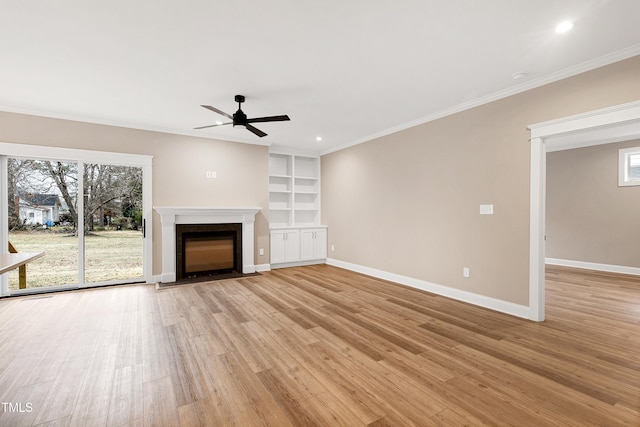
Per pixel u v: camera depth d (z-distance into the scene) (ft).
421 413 5.82
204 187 17.66
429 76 10.41
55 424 5.50
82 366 7.57
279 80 10.71
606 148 19.30
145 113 14.12
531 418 5.66
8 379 6.98
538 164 10.50
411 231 15.52
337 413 5.83
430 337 9.29
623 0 6.58
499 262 11.71
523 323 10.41
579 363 7.68
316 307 12.17
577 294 13.96
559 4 6.78
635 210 18.17
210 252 17.76
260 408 5.97
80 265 14.88
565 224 21.11
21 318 10.85
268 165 19.92
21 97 12.19
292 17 7.29
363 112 14.03
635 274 18.10
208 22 7.48
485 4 6.80
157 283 15.97
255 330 9.80
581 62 9.34
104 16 7.20
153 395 6.39
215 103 12.87
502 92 11.50
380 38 8.18
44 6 6.81
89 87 11.23
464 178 13.00
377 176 17.69
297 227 21.03
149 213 16.14
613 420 5.60
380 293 14.25
